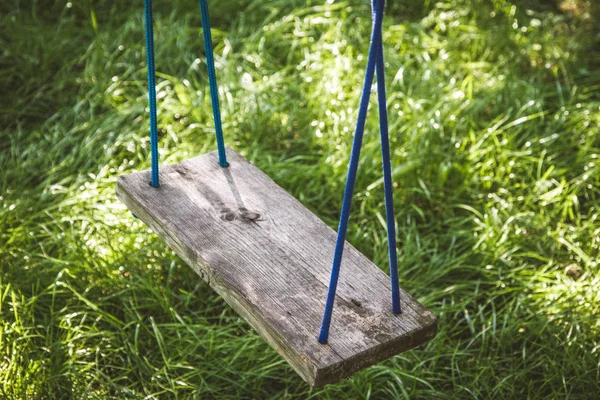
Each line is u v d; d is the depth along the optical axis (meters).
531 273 4.50
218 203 3.20
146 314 4.30
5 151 5.32
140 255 4.47
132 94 5.80
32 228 4.62
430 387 3.89
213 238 3.01
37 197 4.86
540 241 4.73
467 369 4.05
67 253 4.46
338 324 2.68
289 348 2.60
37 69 6.00
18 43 6.10
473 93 5.70
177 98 5.81
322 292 2.80
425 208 5.04
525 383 3.98
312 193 5.02
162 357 4.06
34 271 4.36
